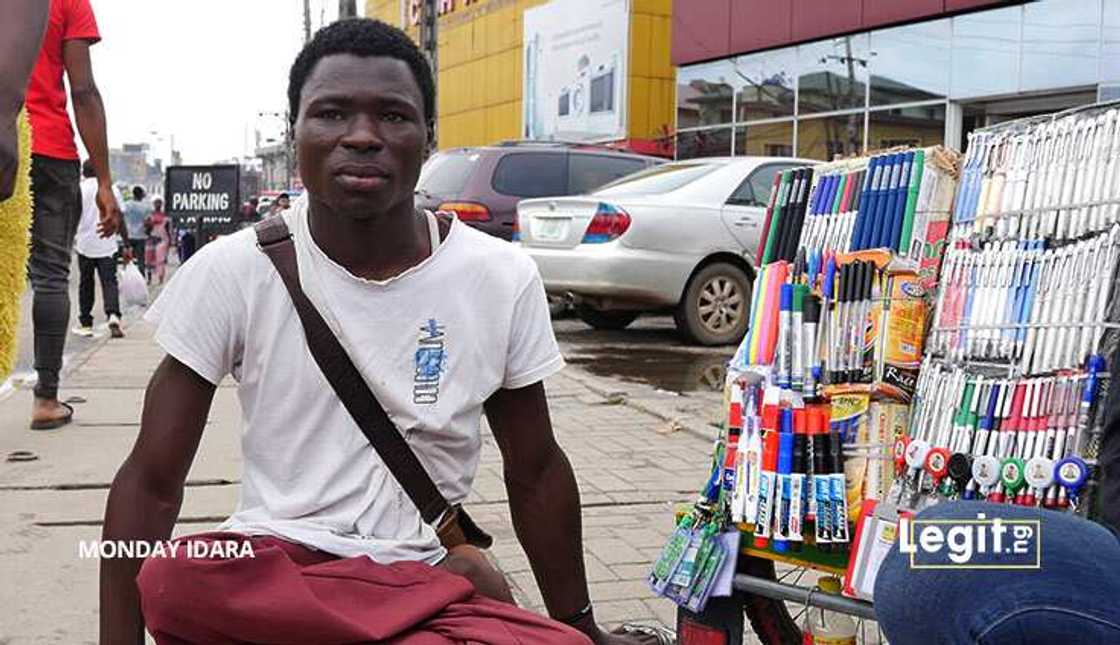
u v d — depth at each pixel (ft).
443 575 6.03
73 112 16.53
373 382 6.44
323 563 5.97
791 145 57.52
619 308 31.63
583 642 5.77
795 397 8.25
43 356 17.87
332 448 6.49
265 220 6.87
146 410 6.58
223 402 20.93
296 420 6.49
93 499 14.30
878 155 8.73
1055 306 7.55
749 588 8.55
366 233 6.57
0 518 13.44
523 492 7.46
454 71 102.22
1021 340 7.67
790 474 8.14
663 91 75.56
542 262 31.24
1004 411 7.59
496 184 35.22
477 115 98.22
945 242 8.38
